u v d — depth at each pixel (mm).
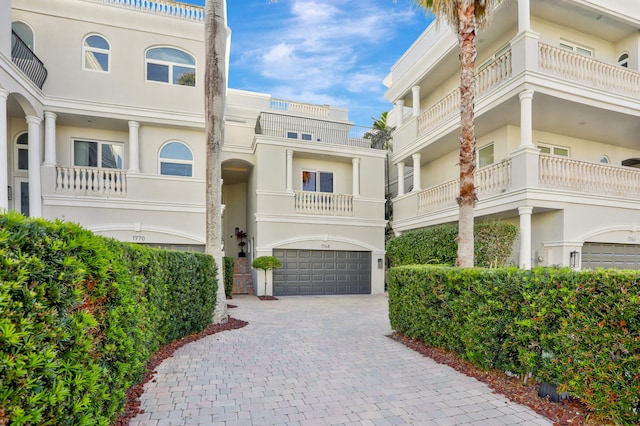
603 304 3488
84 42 12961
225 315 8719
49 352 2059
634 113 11297
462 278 5426
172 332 6367
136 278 4211
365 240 16656
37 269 2139
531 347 4234
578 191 10234
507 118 11797
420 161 16719
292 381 4816
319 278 15984
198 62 14320
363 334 7641
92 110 12797
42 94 12039
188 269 6859
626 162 13133
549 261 10484
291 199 15641
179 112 13898
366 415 3832
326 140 17469
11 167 12922
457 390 4531
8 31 10102
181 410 3889
